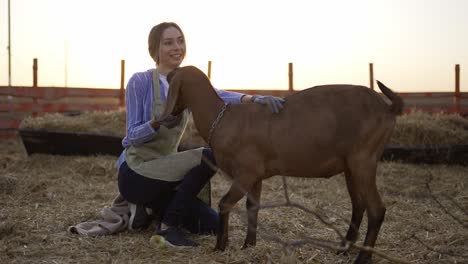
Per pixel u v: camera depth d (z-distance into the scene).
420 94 13.52
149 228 4.78
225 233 4.03
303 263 3.83
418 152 7.96
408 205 5.87
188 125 8.55
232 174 3.95
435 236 4.59
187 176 4.31
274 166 3.84
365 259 3.70
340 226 4.96
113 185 7.04
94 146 8.38
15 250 4.05
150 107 4.46
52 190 6.52
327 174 3.86
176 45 4.50
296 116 3.79
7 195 6.15
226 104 4.07
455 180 7.12
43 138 8.42
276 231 4.80
